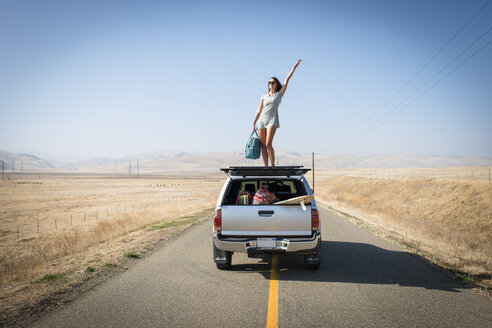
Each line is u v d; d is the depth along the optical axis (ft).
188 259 22.54
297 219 17.20
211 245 27.89
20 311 13.03
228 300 14.39
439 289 16.07
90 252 26.21
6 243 55.21
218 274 18.72
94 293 15.30
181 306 13.65
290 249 17.01
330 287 16.38
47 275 18.33
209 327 11.62
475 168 270.67
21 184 352.49
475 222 62.18
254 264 21.25
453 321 12.14
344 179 197.26
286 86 21.16
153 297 14.76
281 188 23.56
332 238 33.12
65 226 74.95
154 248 26.58
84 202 150.82
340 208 89.66
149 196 187.32
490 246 38.42
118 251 25.48
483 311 13.14
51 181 450.71
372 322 12.04
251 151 21.59
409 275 18.69
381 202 105.40
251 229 17.34
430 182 101.81
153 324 11.85
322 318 12.41
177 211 71.97
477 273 19.33
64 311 13.06
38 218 93.35
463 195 76.74
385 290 15.90
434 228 53.78
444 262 22.33
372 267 20.58
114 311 13.08
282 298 14.67
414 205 87.10
